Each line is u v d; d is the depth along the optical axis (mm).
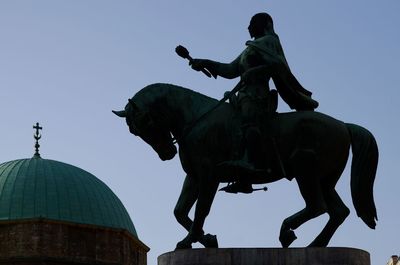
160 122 20062
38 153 76125
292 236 19516
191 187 20078
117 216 72688
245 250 18469
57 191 70562
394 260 70500
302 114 19734
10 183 70625
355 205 19922
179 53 20562
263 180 19781
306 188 19359
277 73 19672
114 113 20766
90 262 68125
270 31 20547
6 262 66562
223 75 20406
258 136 19156
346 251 18500
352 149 20109
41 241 67062
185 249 18641
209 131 19547
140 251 74000
